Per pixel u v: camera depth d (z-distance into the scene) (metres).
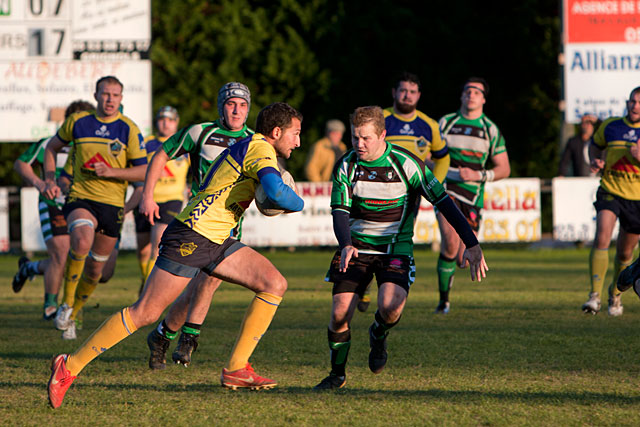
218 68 64.44
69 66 60.78
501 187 54.47
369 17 65.25
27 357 20.88
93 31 60.78
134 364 19.95
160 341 19.27
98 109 25.38
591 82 59.72
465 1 66.69
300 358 20.61
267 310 16.67
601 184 28.31
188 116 64.62
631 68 59.62
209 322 27.12
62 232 28.31
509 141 67.00
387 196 17.78
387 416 14.84
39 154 28.09
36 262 30.09
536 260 50.50
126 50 60.91
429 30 65.94
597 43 59.62
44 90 60.78
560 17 60.12
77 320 26.16
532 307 30.14
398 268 17.72
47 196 25.22
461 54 66.25
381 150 17.78
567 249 57.66
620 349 21.44
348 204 17.64
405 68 65.50
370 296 35.19
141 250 33.97
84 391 16.94
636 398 16.05
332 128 56.00
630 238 27.67
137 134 25.52
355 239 17.97
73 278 24.11
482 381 17.73
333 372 17.33
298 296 34.19
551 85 67.12
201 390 17.06
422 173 17.69
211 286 19.25
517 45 65.94
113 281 41.56
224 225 16.30
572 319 27.05
